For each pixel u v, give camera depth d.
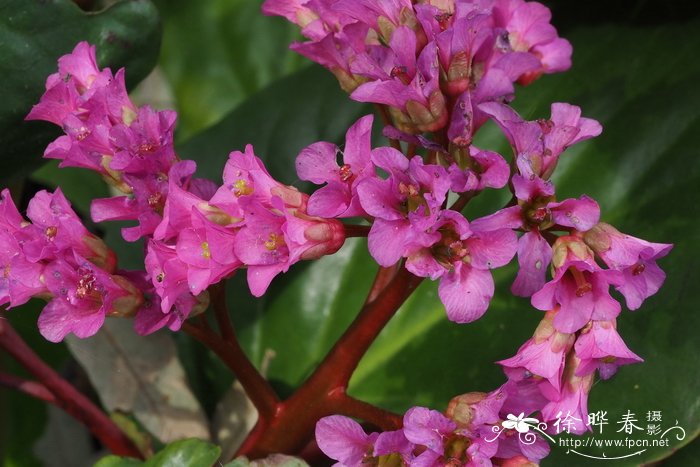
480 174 0.49
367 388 0.57
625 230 0.56
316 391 0.53
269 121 0.62
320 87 0.62
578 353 0.49
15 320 0.59
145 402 0.58
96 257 0.51
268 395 0.53
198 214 0.49
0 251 0.51
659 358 0.53
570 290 0.49
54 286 0.50
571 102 0.58
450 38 0.50
